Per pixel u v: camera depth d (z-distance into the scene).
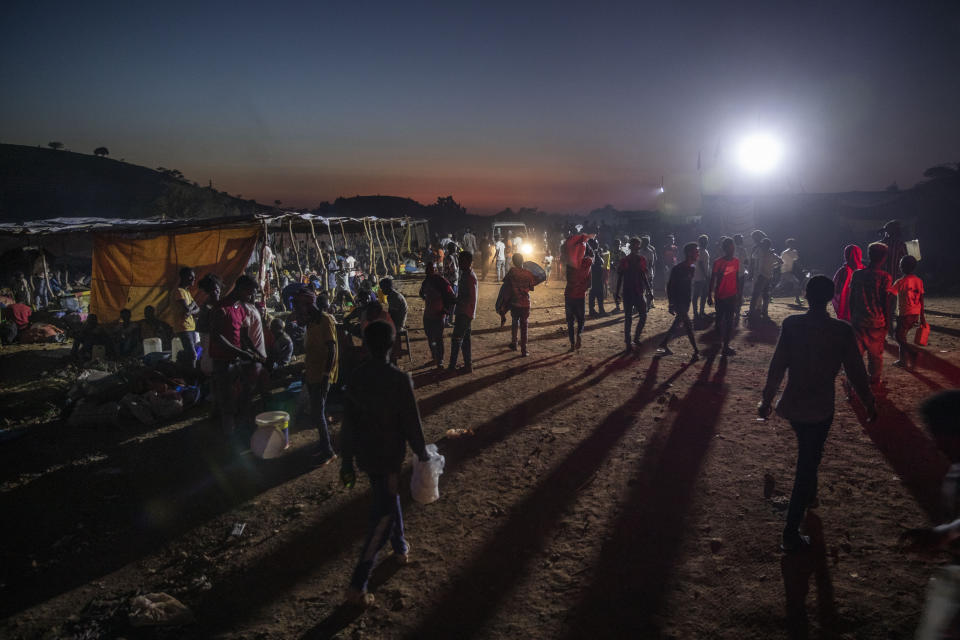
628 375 8.28
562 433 6.14
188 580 3.87
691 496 4.64
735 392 7.28
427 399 7.52
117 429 6.81
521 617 3.31
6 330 12.38
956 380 7.35
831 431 5.87
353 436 3.52
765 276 12.16
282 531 4.42
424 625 3.29
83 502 5.01
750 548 3.88
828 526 4.11
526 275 9.52
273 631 3.30
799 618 3.18
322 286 16.91
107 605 3.60
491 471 5.30
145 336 10.84
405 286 22.55
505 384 8.07
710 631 3.12
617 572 3.70
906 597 3.29
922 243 21.27
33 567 4.06
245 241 13.09
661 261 21.05
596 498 4.69
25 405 7.86
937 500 4.39
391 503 3.51
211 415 6.94
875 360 6.96
